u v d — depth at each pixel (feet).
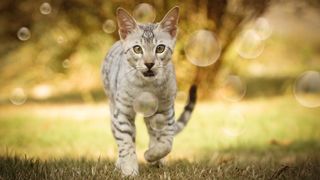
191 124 30.60
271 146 25.80
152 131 17.48
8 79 49.85
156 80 15.81
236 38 37.65
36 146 26.53
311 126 30.78
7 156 17.93
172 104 16.70
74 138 28.35
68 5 40.16
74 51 44.88
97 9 37.11
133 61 15.83
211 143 26.43
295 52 51.98
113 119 17.31
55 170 15.80
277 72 49.98
